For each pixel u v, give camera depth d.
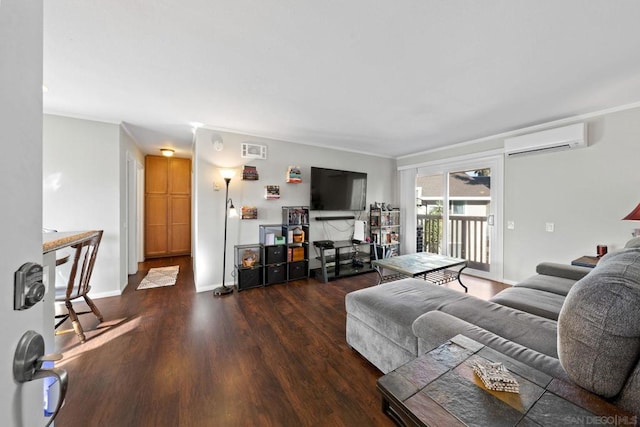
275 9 1.39
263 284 3.64
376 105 2.70
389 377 0.91
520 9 1.39
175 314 2.71
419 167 5.00
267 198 3.90
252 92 2.40
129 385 1.65
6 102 0.46
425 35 1.61
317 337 2.25
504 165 3.67
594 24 1.49
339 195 4.47
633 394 0.79
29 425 0.54
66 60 1.87
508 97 2.49
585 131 2.85
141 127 3.50
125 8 1.38
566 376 0.93
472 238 4.17
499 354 1.04
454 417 0.73
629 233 2.66
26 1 0.51
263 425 1.37
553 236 3.21
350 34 1.60
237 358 1.94
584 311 0.87
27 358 0.50
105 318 2.61
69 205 3.00
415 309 1.70
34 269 0.52
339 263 4.47
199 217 3.48
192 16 1.44
